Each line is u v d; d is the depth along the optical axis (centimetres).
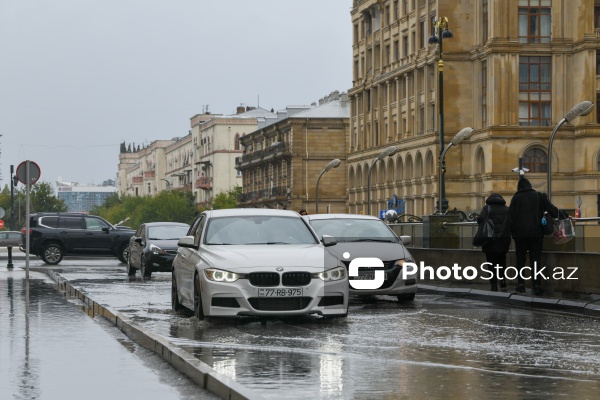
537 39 7062
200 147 15462
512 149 6981
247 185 12850
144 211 15112
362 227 2138
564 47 7031
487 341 1284
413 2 8088
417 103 7931
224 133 14475
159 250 2933
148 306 1867
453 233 2525
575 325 1495
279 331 1410
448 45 7438
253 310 1470
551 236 2089
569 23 7050
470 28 7444
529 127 6988
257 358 1118
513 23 7000
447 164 7425
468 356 1133
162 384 952
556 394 873
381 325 1494
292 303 1488
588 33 6900
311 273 1494
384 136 8838
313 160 10431
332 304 1515
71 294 2183
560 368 1035
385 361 1090
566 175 7012
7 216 15400
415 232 2802
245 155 12594
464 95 7462
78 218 4256
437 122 7488
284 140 10850
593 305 1719
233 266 1488
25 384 952
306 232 1641
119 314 1540
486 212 2094
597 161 6900
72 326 1464
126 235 4291
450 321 1561
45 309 1739
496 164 6969
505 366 1050
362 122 9350
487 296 2083
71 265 4091
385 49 8781
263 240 1612
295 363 1075
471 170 7400
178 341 1288
